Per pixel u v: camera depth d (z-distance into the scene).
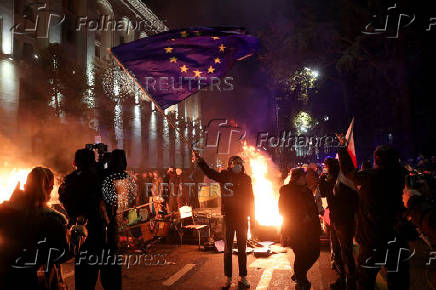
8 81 21.02
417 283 5.82
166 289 5.98
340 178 5.28
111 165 4.34
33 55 23.03
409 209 2.47
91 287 3.98
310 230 5.32
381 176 3.96
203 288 6.01
